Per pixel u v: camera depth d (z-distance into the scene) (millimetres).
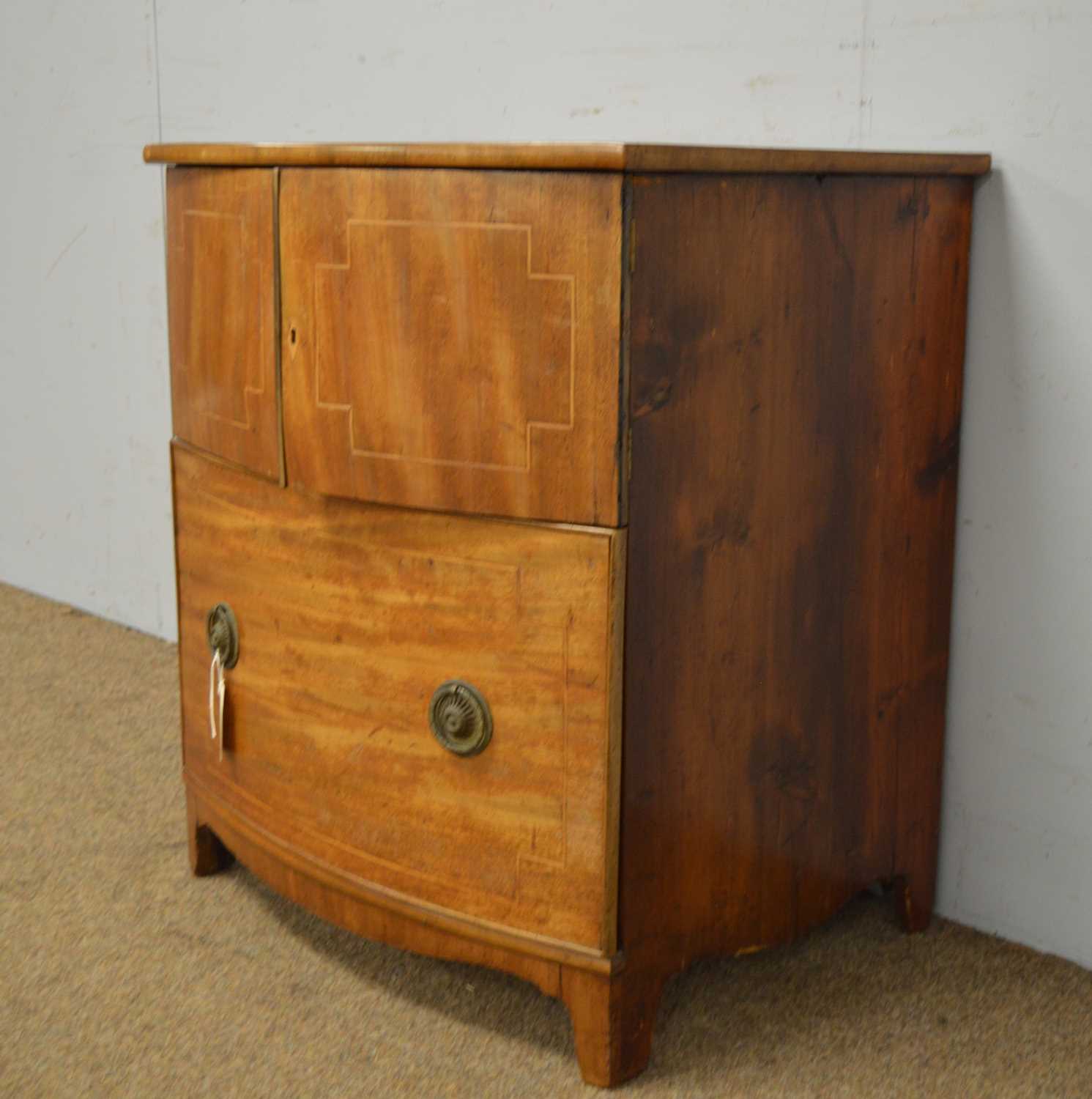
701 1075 1610
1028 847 1898
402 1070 1609
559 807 1534
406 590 1602
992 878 1942
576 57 2189
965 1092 1582
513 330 1450
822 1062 1638
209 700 1925
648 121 2125
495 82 2309
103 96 3010
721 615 1572
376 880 1696
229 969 1814
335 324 1570
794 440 1610
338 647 1686
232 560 1828
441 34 2371
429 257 1483
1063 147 1725
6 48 3248
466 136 2369
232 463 1798
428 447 1531
